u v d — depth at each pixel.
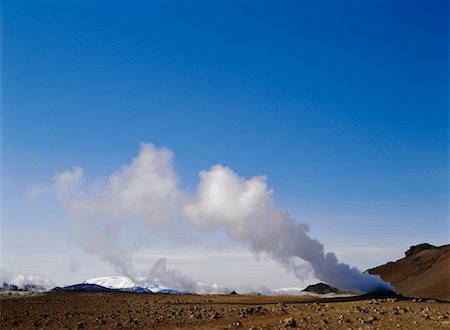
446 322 27.16
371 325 26.78
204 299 56.00
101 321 31.02
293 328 26.42
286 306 39.12
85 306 44.31
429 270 105.00
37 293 59.47
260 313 33.81
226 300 54.06
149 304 47.25
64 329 27.77
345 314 31.92
